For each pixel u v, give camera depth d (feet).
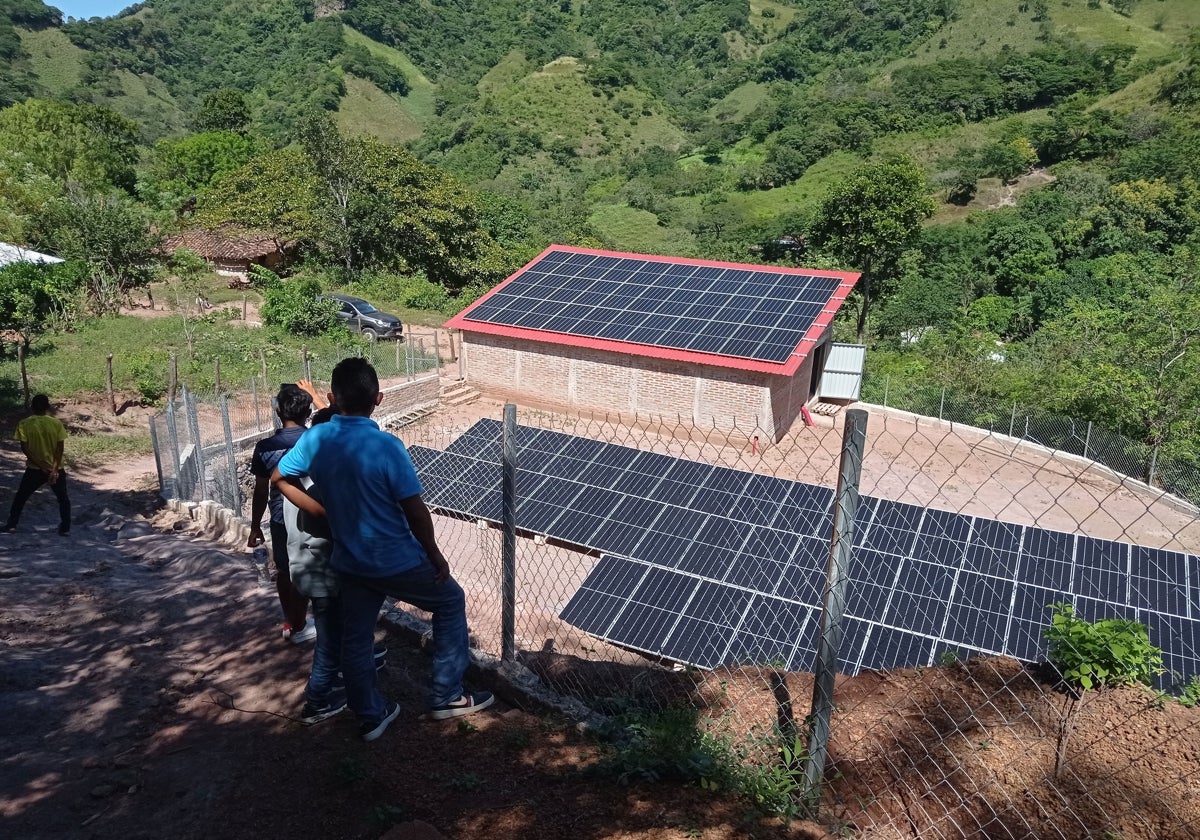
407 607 23.65
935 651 25.85
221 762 13.37
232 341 81.20
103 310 93.15
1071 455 65.21
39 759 13.55
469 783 12.51
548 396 76.28
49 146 165.78
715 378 67.56
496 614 31.78
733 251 241.35
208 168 216.54
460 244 151.12
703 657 27.27
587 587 31.78
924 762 12.64
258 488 18.19
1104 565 29.37
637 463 41.63
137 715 15.15
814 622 27.71
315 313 92.17
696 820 11.32
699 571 32.37
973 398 80.48
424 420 70.54
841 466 10.67
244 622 19.81
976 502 57.00
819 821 11.56
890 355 116.06
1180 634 25.18
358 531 12.61
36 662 17.49
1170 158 202.69
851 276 75.77
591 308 76.69
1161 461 60.29
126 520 35.40
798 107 361.51
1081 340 90.17
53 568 25.70
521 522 38.78
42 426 31.58
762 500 36.50
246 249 135.03
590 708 15.89
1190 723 13.04
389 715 14.33
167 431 40.37
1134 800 11.35
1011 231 167.94
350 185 137.59
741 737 13.99
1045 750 12.62
